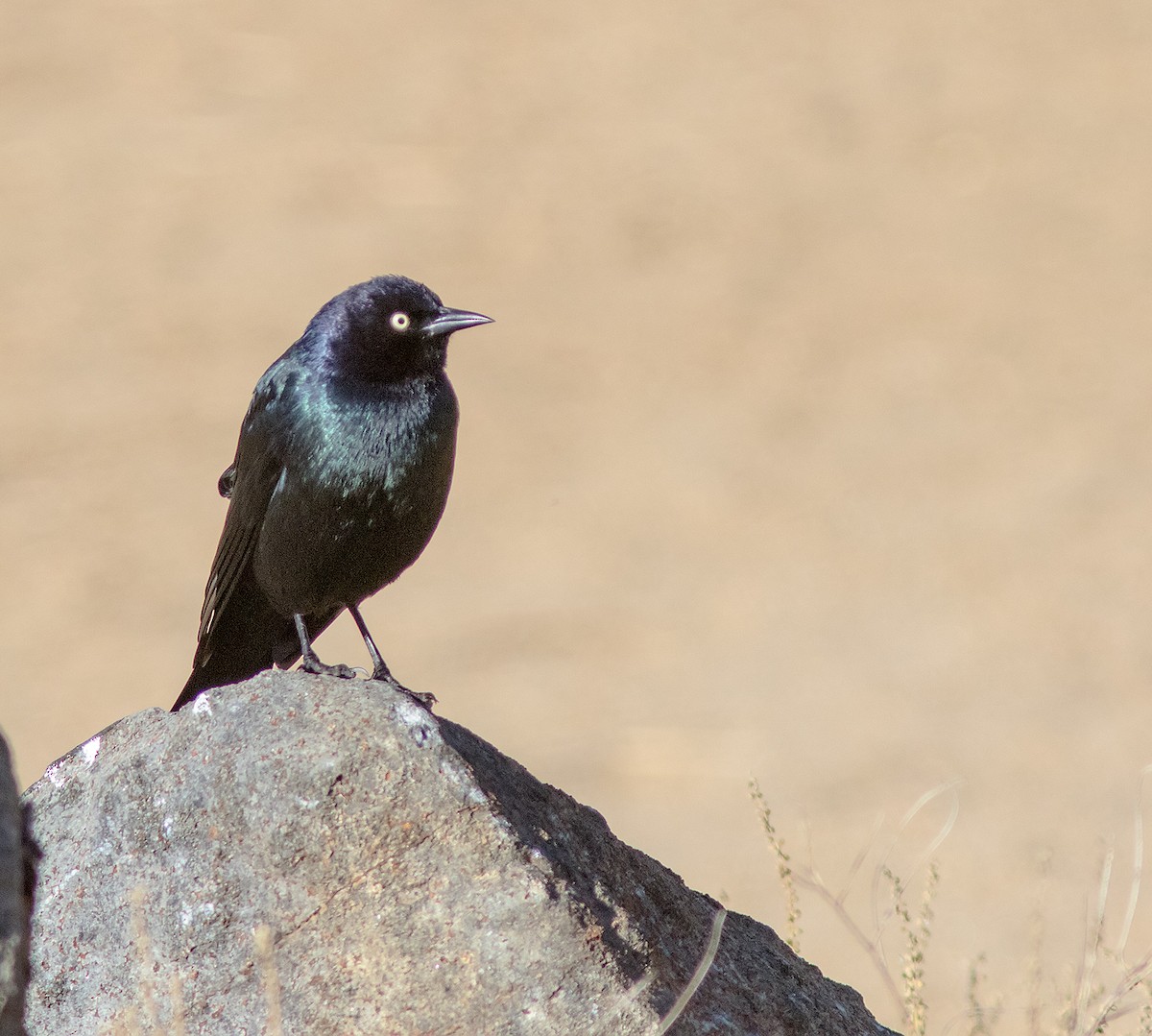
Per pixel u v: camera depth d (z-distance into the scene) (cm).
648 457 2162
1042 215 2752
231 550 775
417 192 2895
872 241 2714
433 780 562
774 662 1664
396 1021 547
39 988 575
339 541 748
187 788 570
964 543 1891
